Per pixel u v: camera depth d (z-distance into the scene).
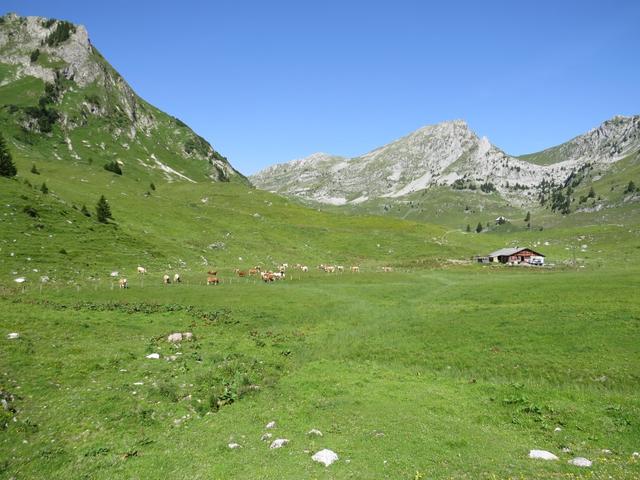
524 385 28.62
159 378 27.86
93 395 24.27
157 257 89.88
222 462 18.00
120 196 137.38
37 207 86.62
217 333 43.06
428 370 34.19
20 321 37.16
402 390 27.81
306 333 45.50
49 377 26.12
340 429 21.27
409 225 188.38
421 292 69.56
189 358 32.56
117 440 20.09
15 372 25.94
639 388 27.58
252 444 19.89
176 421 22.59
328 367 34.38
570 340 36.38
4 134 195.38
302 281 84.44
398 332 44.72
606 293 52.75
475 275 93.94
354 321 51.19
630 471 15.66
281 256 121.00
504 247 163.62
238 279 83.12
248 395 26.83
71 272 67.31
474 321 45.19
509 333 40.03
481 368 33.47
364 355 38.56
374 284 79.44
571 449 18.55
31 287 56.59
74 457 18.41
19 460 17.73
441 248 147.88
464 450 18.44
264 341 41.22
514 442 19.44
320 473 16.55
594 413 22.41
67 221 88.06
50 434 20.09
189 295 60.38
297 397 26.78
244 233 137.00
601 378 29.45
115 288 62.28
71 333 36.66
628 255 147.25
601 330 37.66
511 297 57.47
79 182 145.88
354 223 181.38
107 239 88.19
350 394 27.06
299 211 191.88
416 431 20.55
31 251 70.19
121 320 43.56
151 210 130.62
